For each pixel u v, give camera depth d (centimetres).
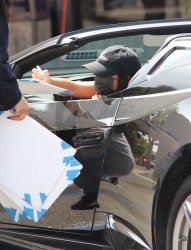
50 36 2014
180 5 1983
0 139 746
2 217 890
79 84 1013
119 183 794
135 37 1005
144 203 777
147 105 784
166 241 783
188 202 752
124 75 909
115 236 801
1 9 702
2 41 704
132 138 784
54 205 845
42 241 859
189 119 746
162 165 759
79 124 823
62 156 748
